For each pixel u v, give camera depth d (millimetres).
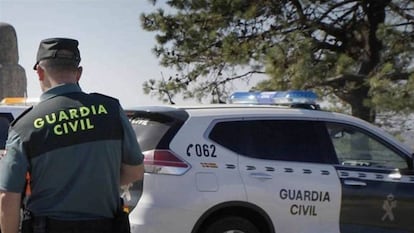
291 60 14492
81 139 2727
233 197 5223
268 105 5945
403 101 12781
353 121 5910
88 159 2734
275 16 15727
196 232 5121
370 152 5906
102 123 2785
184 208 5059
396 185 5840
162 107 5480
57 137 2691
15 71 18203
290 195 5426
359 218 5680
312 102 6031
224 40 15461
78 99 2795
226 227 5254
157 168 5078
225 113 5477
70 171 2711
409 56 13914
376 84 13148
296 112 5754
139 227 4992
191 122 5316
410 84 12820
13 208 2658
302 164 5566
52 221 2703
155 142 5195
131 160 2918
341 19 16234
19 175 2648
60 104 2754
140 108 5570
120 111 2891
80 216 2750
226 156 5320
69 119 2730
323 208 5539
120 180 2988
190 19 16500
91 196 2758
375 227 5742
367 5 15742
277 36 15469
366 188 5715
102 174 2773
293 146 5609
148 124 5406
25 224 2715
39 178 2701
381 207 5762
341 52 15789
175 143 5195
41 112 2729
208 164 5223
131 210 5078
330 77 14859
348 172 5691
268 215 5352
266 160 5457
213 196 5156
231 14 15875
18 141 2676
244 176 5297
